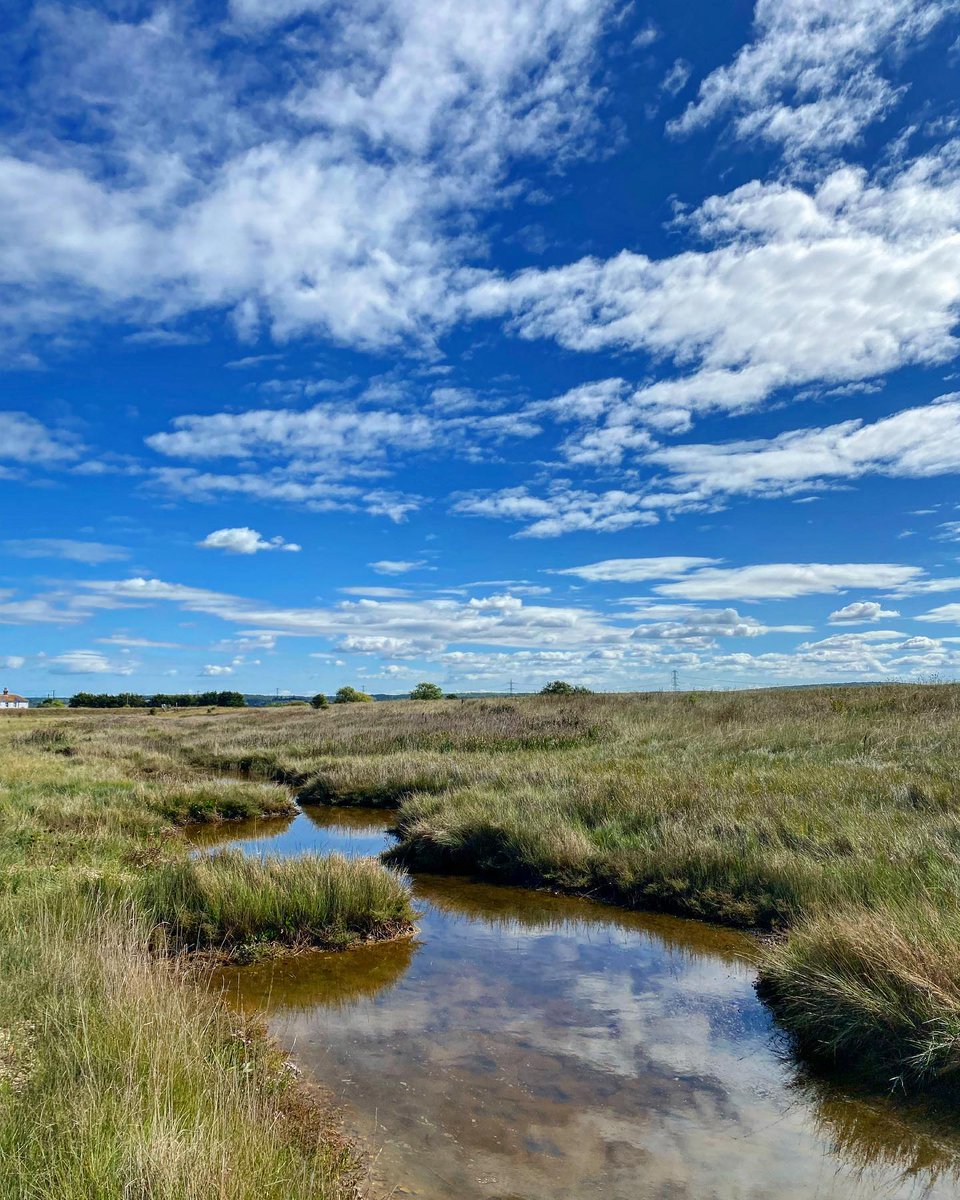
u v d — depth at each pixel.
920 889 6.67
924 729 16.53
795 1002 5.58
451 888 9.84
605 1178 3.81
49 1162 3.14
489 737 22.64
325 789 17.73
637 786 12.23
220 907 7.70
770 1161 3.95
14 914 6.53
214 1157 3.08
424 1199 3.61
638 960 7.07
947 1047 4.50
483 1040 5.41
